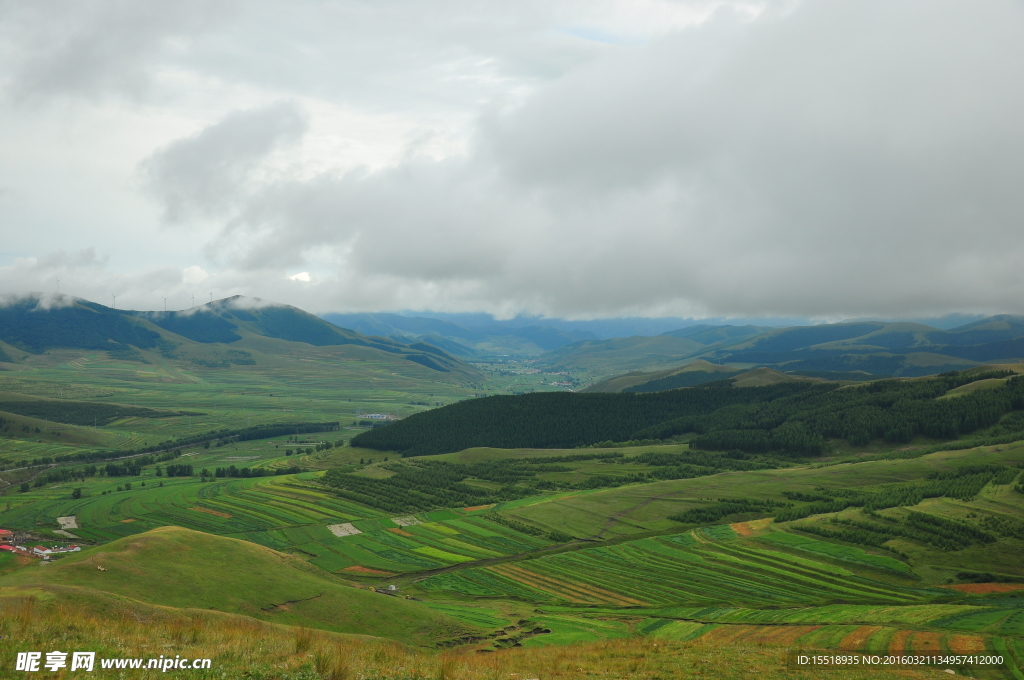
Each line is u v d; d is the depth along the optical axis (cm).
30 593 6662
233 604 9562
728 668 5056
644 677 4525
